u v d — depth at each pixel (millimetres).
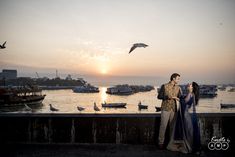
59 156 5285
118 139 6250
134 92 186875
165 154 5418
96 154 5426
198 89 5625
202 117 6152
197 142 5457
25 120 6316
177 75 5633
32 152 5566
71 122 6289
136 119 6246
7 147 5961
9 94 68812
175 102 5668
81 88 192750
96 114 6336
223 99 127812
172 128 5738
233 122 6117
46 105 89750
